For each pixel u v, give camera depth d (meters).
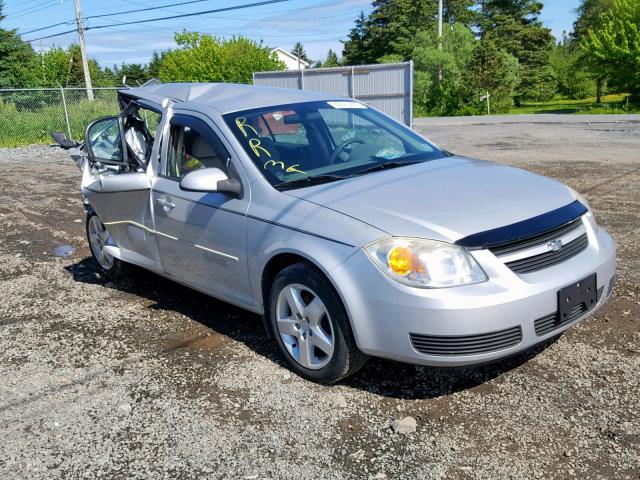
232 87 4.86
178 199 4.27
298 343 3.56
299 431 3.08
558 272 3.14
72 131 22.23
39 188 11.35
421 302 2.93
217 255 4.00
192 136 4.31
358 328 3.15
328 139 4.23
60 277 5.94
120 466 2.89
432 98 44.62
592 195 8.25
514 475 2.65
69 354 4.17
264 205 3.67
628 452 2.75
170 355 4.05
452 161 4.21
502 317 2.93
